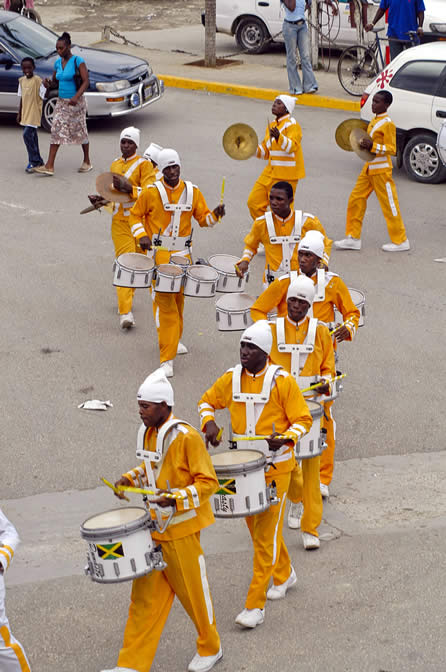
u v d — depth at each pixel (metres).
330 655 10.31
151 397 9.34
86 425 15.59
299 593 11.44
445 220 25.16
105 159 29.66
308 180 27.84
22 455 14.67
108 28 43.84
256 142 19.73
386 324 19.36
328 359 12.03
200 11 51.69
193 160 29.31
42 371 17.42
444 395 16.66
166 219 16.47
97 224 24.80
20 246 23.25
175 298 16.92
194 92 37.12
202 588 9.75
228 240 23.75
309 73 35.41
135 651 9.66
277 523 10.61
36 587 11.63
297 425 10.40
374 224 25.05
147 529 9.20
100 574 9.14
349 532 12.78
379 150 21.92
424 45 28.42
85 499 13.55
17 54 32.06
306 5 38.22
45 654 10.45
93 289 21.09
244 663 10.20
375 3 37.81
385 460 14.66
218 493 9.90
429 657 10.25
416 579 11.68
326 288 12.95
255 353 10.32
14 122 33.97
